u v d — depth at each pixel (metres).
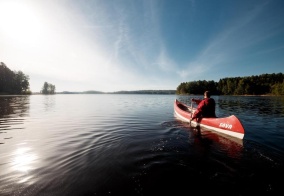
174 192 2.75
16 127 7.61
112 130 6.95
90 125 8.03
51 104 22.02
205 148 4.77
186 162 3.84
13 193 2.66
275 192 2.80
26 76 71.38
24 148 4.75
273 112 12.70
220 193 2.76
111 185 2.91
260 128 7.35
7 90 61.75
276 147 4.91
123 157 4.08
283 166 3.69
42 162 3.81
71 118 10.22
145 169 3.48
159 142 5.28
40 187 2.82
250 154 4.35
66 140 5.52
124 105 20.44
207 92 7.57
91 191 2.74
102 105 20.64
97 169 3.47
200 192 2.77
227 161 3.92
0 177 3.14
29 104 21.12
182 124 8.23
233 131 5.98
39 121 9.20
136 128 7.32
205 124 7.35
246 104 20.91
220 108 15.95
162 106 18.75
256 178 3.21
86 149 4.64
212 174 3.33
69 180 3.05
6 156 4.16
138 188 2.84
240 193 2.76
